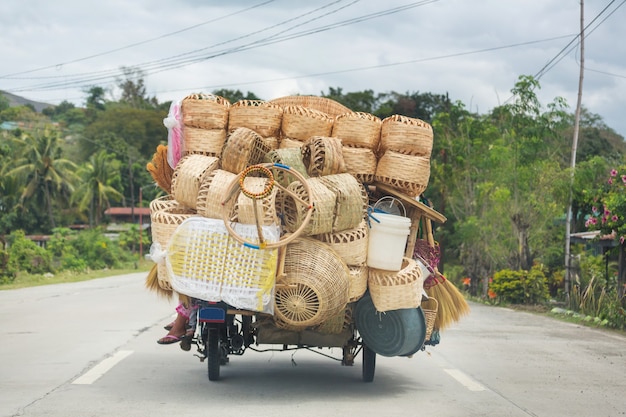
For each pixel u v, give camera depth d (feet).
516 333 49.39
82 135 319.27
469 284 109.40
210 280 23.63
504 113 96.17
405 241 25.23
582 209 93.97
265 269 23.41
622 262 63.16
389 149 26.76
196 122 26.53
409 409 23.70
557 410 24.41
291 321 24.09
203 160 25.32
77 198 243.40
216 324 26.58
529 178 90.22
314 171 25.08
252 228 23.57
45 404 23.15
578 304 68.28
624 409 24.88
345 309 26.40
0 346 36.60
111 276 157.48
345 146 26.86
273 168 24.56
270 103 27.07
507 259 93.97
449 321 30.07
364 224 25.03
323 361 34.50
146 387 26.45
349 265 24.75
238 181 22.88
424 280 28.86
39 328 44.93
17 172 223.10
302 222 23.49
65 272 157.28
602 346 43.32
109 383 27.04
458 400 25.53
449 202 114.93
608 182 64.28
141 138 323.78
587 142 152.15
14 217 233.35
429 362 34.71
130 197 304.30
